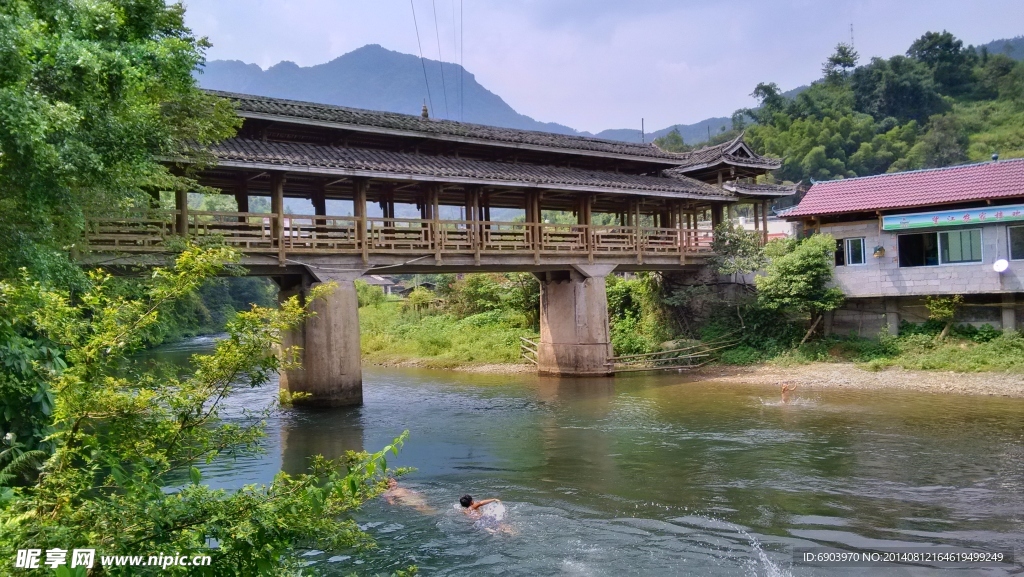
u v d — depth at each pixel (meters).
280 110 17.91
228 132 13.44
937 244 22.53
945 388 19.59
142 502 3.86
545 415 17.83
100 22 9.05
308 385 18.42
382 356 36.03
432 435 15.38
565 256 23.91
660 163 27.25
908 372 21.50
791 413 16.91
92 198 10.25
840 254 24.58
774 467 11.80
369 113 20.41
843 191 25.27
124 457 4.23
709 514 9.45
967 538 8.24
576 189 22.50
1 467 6.27
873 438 13.80
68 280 8.40
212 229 18.53
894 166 74.00
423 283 55.59
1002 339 21.47
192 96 12.17
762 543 8.31
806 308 24.83
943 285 22.28
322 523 4.41
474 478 11.67
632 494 10.50
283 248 17.30
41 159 7.30
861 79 91.75
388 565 7.96
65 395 3.88
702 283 28.73
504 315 36.41
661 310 30.31
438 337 35.06
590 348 24.94
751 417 16.58
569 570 7.71
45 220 7.98
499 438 15.01
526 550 8.33
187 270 4.56
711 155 29.06
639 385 22.92
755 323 26.81
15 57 7.19
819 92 92.31
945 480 10.71
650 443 14.05
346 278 18.56
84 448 4.23
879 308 24.20
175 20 10.84
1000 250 21.30
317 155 18.09
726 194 27.27
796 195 75.50
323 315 18.16
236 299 55.22
